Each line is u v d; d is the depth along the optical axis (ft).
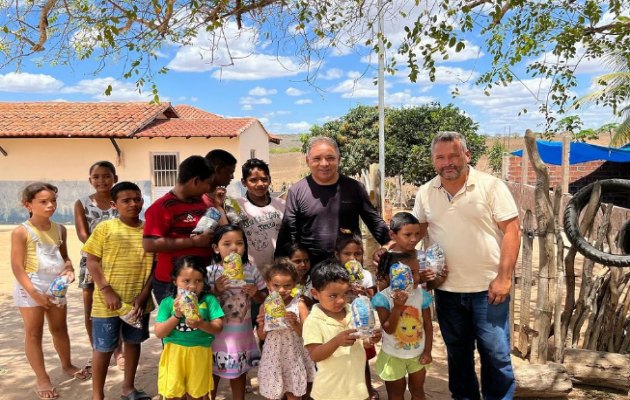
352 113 78.13
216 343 12.56
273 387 11.91
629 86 25.76
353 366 11.00
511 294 17.21
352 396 10.91
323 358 10.53
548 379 13.87
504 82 16.61
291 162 177.27
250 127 66.08
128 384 14.25
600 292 16.12
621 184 14.56
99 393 13.66
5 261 37.19
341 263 12.18
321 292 10.79
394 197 68.69
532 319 20.89
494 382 12.19
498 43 16.49
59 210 59.47
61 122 59.82
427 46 14.46
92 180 16.01
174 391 11.75
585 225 15.11
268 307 11.39
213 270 12.56
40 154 58.85
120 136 56.18
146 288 13.70
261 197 15.06
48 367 17.06
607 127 55.01
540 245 15.24
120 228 13.52
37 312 14.48
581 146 46.55
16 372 16.63
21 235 14.24
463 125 67.26
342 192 13.37
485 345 12.01
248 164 14.74
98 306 13.44
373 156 73.20
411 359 11.87
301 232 13.57
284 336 12.17
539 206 14.99
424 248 19.20
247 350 12.76
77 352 18.51
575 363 14.78
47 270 14.57
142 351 18.63
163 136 57.31
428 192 12.51
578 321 15.93
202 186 12.81
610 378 14.37
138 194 13.76
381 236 13.80
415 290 12.02
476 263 11.83
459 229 11.82
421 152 65.26
